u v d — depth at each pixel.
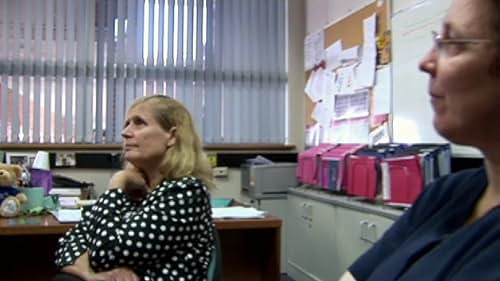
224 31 4.46
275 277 2.18
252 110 4.51
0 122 4.07
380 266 0.77
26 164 3.31
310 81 4.41
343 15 3.82
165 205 1.51
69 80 4.18
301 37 4.57
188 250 1.55
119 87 4.26
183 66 4.38
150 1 4.32
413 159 2.54
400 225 0.82
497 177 0.66
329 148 3.69
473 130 0.59
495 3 0.56
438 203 0.78
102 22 4.24
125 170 1.72
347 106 3.72
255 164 4.13
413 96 2.88
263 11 4.53
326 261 3.35
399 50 3.04
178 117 1.67
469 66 0.57
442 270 0.62
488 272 0.56
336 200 3.18
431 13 2.69
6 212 2.19
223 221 2.06
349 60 3.71
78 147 4.16
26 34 4.12
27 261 2.23
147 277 1.50
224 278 2.32
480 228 0.62
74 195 3.10
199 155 1.69
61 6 4.18
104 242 1.49
